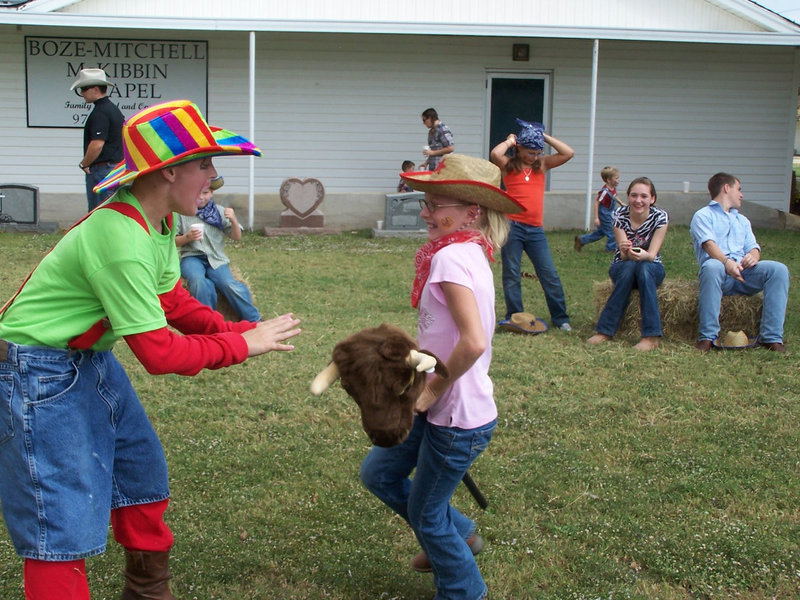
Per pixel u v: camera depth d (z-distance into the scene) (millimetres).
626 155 16031
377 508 4117
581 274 10773
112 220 2629
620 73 15781
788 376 6270
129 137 2607
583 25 15320
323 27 13484
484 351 2854
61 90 14727
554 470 4555
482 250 3006
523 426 5172
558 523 3996
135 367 6121
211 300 6977
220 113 15133
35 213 13266
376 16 15070
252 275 9984
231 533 3855
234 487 4297
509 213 3062
